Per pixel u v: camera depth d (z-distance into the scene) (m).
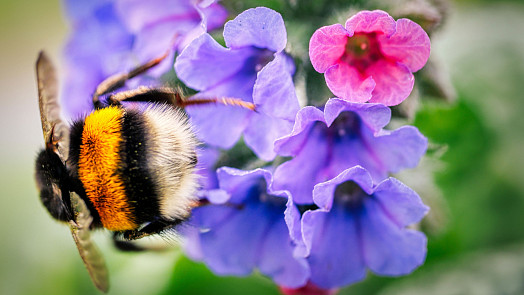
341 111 0.14
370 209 0.15
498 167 0.19
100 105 0.15
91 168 0.15
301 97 0.15
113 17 0.16
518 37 0.19
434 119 0.19
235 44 0.14
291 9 0.15
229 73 0.15
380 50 0.14
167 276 0.18
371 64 0.14
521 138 0.19
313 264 0.15
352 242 0.15
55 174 0.15
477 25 0.19
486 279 0.18
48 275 0.19
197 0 0.15
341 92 0.14
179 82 0.15
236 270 0.15
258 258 0.15
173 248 0.16
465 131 0.19
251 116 0.14
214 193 0.14
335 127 0.14
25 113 0.22
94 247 0.15
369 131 0.14
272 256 0.15
